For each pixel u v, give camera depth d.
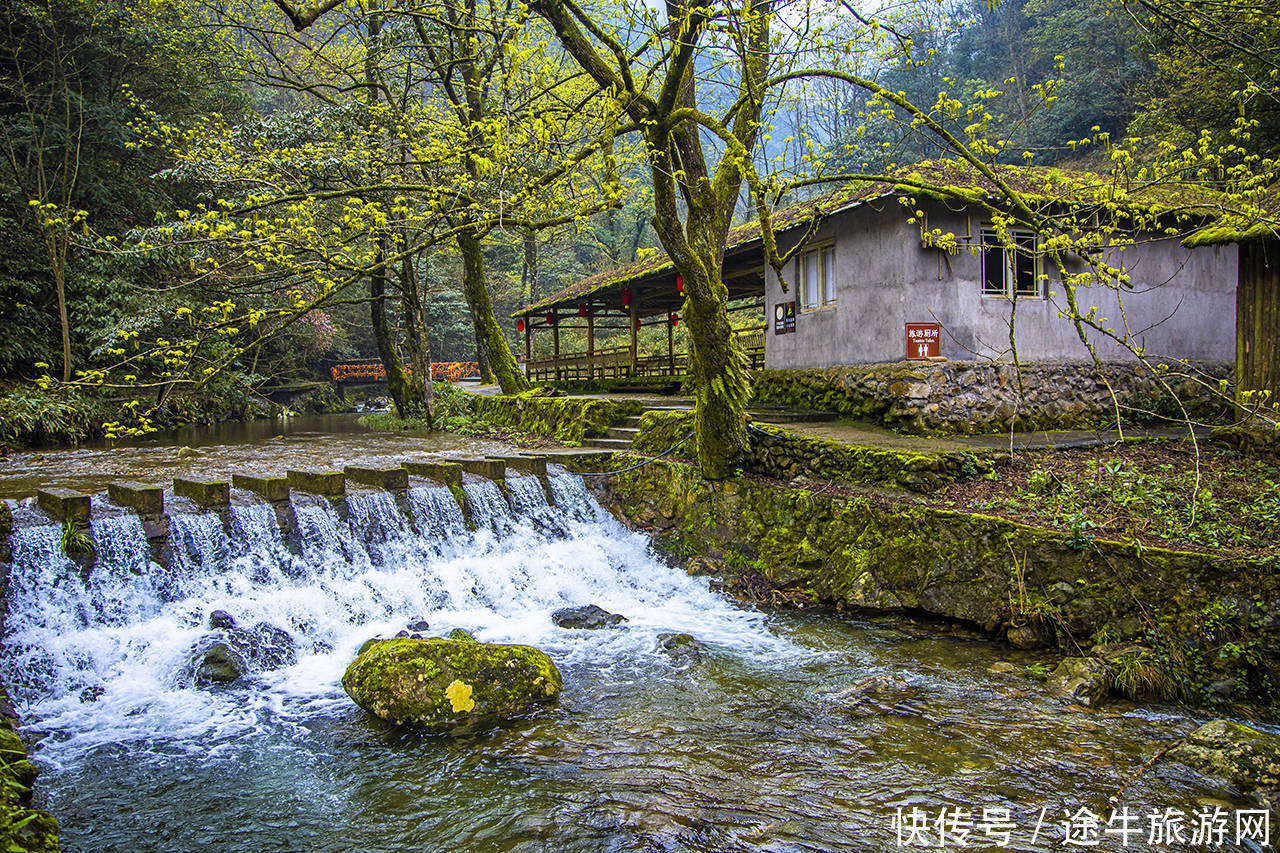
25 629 6.15
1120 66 25.27
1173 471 8.00
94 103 18.38
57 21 17.66
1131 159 6.91
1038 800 4.38
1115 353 11.55
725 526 9.27
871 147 23.47
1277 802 4.25
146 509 7.17
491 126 8.06
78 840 4.07
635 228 40.12
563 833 4.09
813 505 8.39
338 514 8.38
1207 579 5.80
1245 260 8.75
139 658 6.23
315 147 11.59
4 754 4.45
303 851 3.99
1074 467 8.29
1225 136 12.41
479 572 8.56
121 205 19.38
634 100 7.42
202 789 4.60
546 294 40.91
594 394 18.41
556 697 5.91
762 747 5.10
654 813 4.28
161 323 16.23
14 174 17.31
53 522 6.82
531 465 10.41
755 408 12.40
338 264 6.79
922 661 6.54
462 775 4.77
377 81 14.99
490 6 8.98
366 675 5.75
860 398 11.12
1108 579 6.22
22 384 16.53
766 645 7.11
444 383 20.80
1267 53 8.04
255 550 7.65
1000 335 10.84
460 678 5.67
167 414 19.61
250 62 17.91
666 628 7.67
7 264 16.77
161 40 18.55
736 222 37.88
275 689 6.07
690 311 8.83
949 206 10.02
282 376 28.69
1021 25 36.66
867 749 5.03
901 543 7.52
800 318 12.82
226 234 7.16
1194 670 5.71
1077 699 5.63
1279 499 6.87
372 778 4.73
